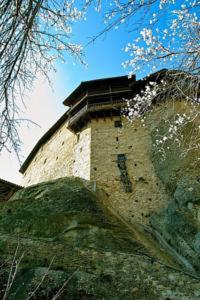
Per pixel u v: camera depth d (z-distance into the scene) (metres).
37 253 7.76
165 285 7.12
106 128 20.23
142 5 3.23
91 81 22.09
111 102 20.77
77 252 7.87
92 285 6.91
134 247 9.35
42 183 13.01
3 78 2.89
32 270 7.09
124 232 10.06
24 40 2.81
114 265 7.55
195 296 6.84
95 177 17.56
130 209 15.90
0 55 2.73
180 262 11.66
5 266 7.25
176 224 13.23
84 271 7.37
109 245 8.90
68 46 3.42
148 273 7.39
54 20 3.21
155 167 17.03
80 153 19.94
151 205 15.71
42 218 9.55
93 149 19.03
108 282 7.15
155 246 12.17
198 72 4.11
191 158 15.05
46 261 7.58
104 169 17.88
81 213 10.05
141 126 19.47
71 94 23.47
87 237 8.95
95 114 20.80
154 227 14.58
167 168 15.95
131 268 7.49
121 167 17.75
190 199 13.45
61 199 11.00
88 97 21.45
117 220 10.95
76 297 6.55
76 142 21.42
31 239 8.20
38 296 6.35
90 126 20.62
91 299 6.61
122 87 21.67
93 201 11.24
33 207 10.41
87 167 18.34
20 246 7.91
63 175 20.83
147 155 17.97
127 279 7.25
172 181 15.26
